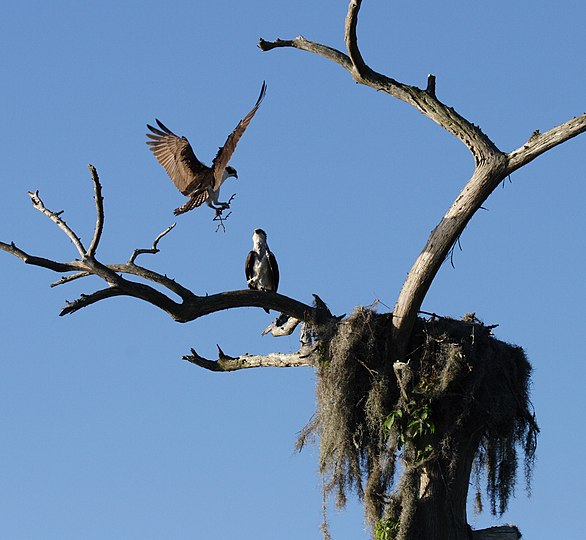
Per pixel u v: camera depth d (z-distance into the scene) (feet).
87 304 50.24
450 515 52.37
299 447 54.44
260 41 56.49
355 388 52.95
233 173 50.83
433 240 51.72
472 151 51.98
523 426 53.47
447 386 51.85
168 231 53.42
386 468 53.01
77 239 49.52
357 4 51.37
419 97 53.67
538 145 50.80
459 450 52.60
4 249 49.73
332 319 53.83
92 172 46.47
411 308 52.16
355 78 55.06
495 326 53.67
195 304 51.65
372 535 52.95
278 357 57.36
